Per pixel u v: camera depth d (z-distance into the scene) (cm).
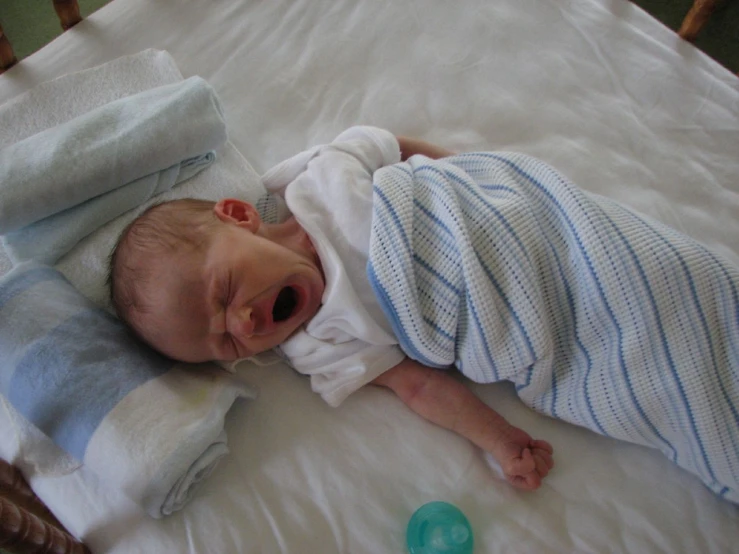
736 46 135
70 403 66
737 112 97
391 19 109
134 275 72
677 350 67
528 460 71
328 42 107
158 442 65
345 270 76
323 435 75
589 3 108
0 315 69
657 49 103
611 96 101
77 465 69
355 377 76
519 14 108
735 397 67
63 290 74
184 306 69
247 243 72
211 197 90
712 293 66
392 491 72
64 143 83
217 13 109
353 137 88
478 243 71
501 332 71
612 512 71
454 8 110
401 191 73
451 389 77
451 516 66
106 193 85
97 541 67
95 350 69
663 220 89
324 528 69
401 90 104
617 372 70
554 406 76
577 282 70
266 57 107
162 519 68
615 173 94
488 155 80
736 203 91
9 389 67
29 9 147
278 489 71
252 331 69
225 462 73
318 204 80
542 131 100
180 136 87
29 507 69
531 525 70
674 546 68
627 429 72
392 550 69
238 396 76
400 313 72
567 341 74
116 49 105
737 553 68
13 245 81
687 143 96
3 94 100
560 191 72
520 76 104
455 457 74
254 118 102
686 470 73
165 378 71
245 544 68
